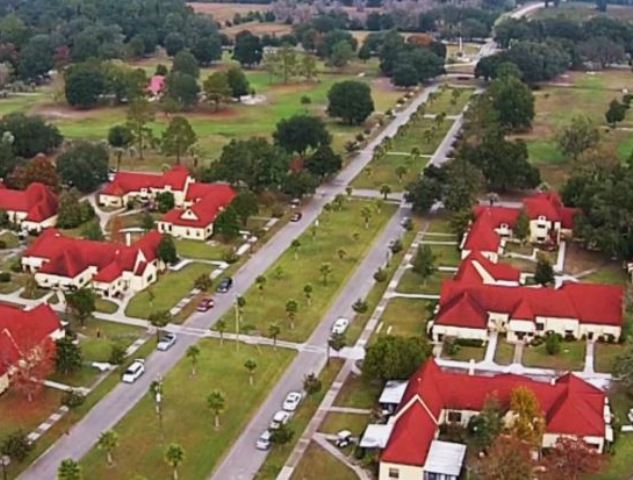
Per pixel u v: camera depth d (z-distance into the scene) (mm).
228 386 144375
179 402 139625
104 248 186375
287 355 154875
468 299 161000
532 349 157250
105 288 177625
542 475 117250
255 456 126125
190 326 165000
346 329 163750
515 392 125312
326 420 134875
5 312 151250
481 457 121250
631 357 141250
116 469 122688
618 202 195375
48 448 127375
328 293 179500
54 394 141375
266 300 176000
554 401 130250
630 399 140375
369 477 121250
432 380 134000
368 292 180250
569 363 152250
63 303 174750
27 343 143500
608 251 192250
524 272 189000
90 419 134750
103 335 161125
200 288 180000
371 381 145000
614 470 122750
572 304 161250
